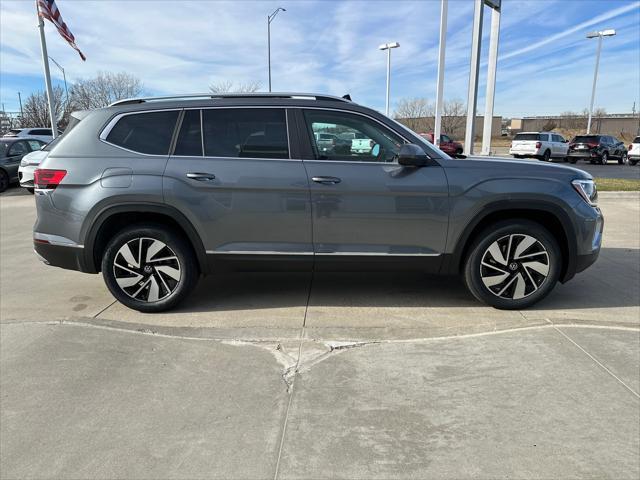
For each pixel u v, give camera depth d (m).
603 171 22.19
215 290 4.77
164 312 4.20
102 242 4.11
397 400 2.77
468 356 3.25
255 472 2.23
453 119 56.94
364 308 4.24
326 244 3.98
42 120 40.72
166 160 3.93
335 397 2.81
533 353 3.26
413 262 4.02
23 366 3.18
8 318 4.07
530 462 2.26
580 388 2.85
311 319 3.99
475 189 3.88
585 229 3.96
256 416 2.64
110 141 4.01
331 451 2.36
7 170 13.59
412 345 3.43
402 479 2.17
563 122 67.69
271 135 3.97
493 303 4.10
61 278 5.31
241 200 3.90
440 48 11.60
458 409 2.68
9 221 8.95
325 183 3.87
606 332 3.56
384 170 3.89
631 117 66.12
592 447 2.35
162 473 2.23
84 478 2.20
